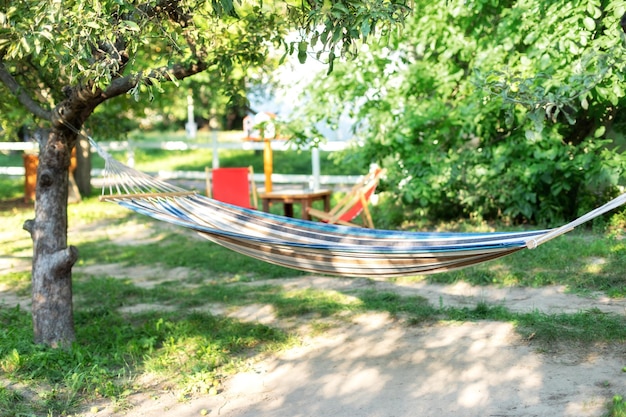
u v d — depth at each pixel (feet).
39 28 16.63
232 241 19.74
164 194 21.97
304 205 40.96
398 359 21.26
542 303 25.48
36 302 23.03
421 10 38.24
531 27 35.01
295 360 21.83
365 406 18.24
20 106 28.99
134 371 21.45
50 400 19.08
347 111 42.27
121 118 61.11
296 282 31.91
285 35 23.71
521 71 33.81
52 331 22.95
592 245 31.50
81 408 18.89
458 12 36.83
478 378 19.34
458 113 37.91
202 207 22.17
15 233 48.16
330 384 19.83
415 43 39.52
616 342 20.88
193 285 32.63
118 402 19.13
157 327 24.62
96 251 40.86
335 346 22.80
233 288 30.99
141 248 41.04
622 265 28.81
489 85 20.88
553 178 37.11
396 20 16.65
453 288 28.53
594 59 29.07
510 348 21.21
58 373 20.79
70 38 17.15
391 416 17.53
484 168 37.70
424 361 20.90
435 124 39.50
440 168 38.42
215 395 19.56
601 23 32.50
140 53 29.12
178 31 20.13
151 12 19.24
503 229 37.32
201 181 69.87
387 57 40.09
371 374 20.30
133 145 74.69
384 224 41.27
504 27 35.60
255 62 25.16
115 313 27.84
